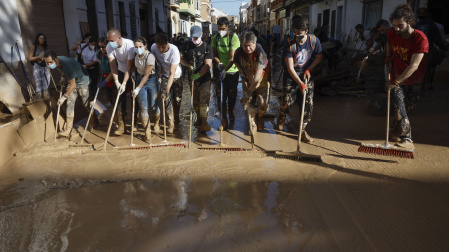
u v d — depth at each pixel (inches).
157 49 202.1
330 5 804.0
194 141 201.3
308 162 162.9
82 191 137.5
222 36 216.2
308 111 189.6
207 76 209.3
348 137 199.8
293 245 98.1
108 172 156.3
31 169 161.6
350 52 620.4
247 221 111.8
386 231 103.7
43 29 376.8
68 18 419.5
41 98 285.3
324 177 144.6
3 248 101.3
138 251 97.7
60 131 225.0
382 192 129.2
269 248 97.0
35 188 141.4
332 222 109.7
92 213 120.0
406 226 106.2
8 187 142.8
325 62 383.6
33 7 357.4
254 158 169.3
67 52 428.1
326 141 193.6
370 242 98.4
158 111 214.5
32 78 328.2
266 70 202.8
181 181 144.6
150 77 199.9
